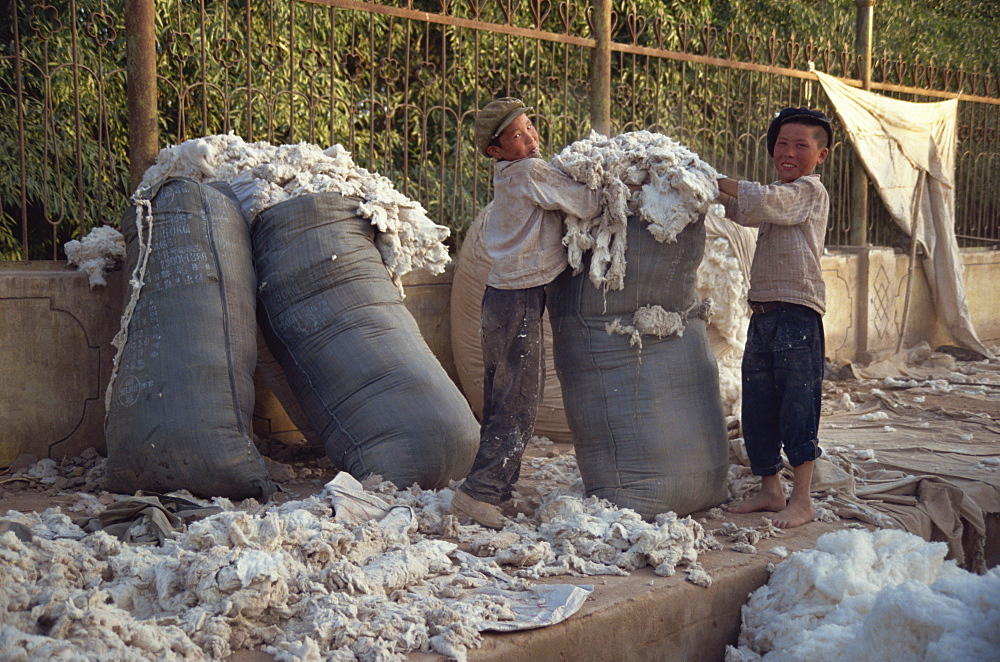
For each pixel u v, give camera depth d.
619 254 3.54
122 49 7.00
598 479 3.67
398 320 4.34
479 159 7.82
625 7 9.27
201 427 3.76
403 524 3.29
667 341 3.68
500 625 2.64
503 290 3.43
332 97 5.25
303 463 4.69
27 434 4.44
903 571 3.17
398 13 5.44
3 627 2.29
